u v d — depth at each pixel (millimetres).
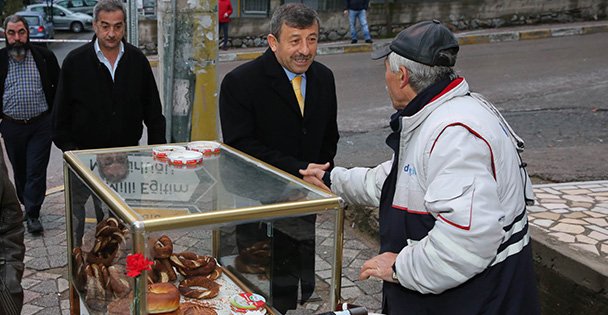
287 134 3037
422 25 2084
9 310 2111
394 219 2139
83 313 2504
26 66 4734
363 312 1969
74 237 2570
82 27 22219
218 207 1944
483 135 1947
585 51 12320
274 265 2229
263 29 15188
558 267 3287
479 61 11688
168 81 4004
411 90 2092
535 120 7312
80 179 2354
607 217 3932
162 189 2125
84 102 3797
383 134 7223
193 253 2336
